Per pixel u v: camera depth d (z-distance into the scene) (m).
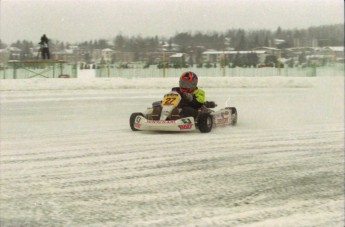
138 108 15.09
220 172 7.00
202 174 6.88
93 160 7.68
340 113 14.16
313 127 11.41
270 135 10.19
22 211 5.29
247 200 5.74
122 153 8.23
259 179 6.66
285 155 8.22
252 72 37.16
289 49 48.34
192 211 5.32
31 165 7.32
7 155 8.01
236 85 24.95
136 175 6.78
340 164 7.62
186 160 7.73
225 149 8.62
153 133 10.33
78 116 13.11
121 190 6.07
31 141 9.32
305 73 36.69
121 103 16.41
